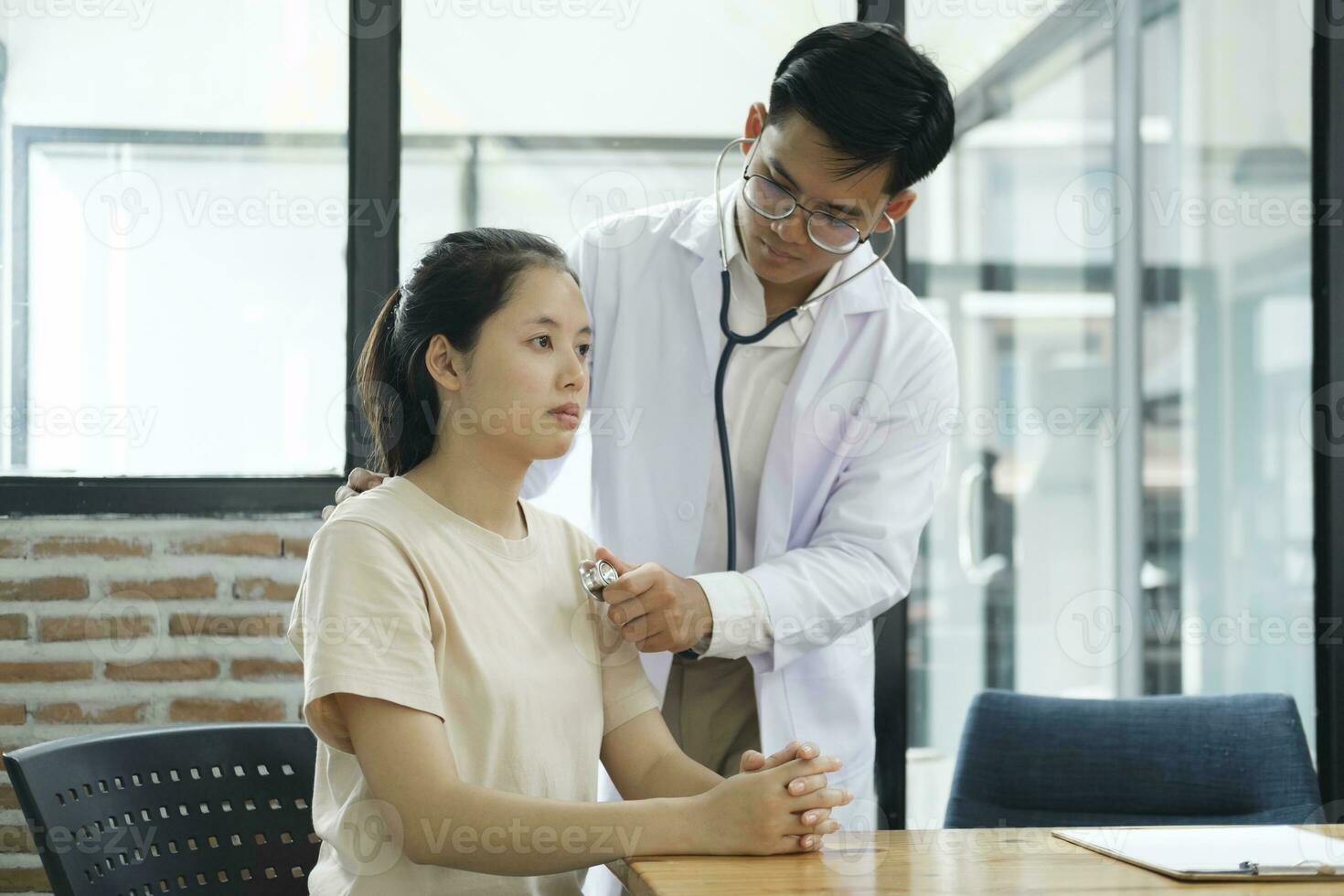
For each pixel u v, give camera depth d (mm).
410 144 2082
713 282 1495
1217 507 2311
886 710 2105
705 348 1492
